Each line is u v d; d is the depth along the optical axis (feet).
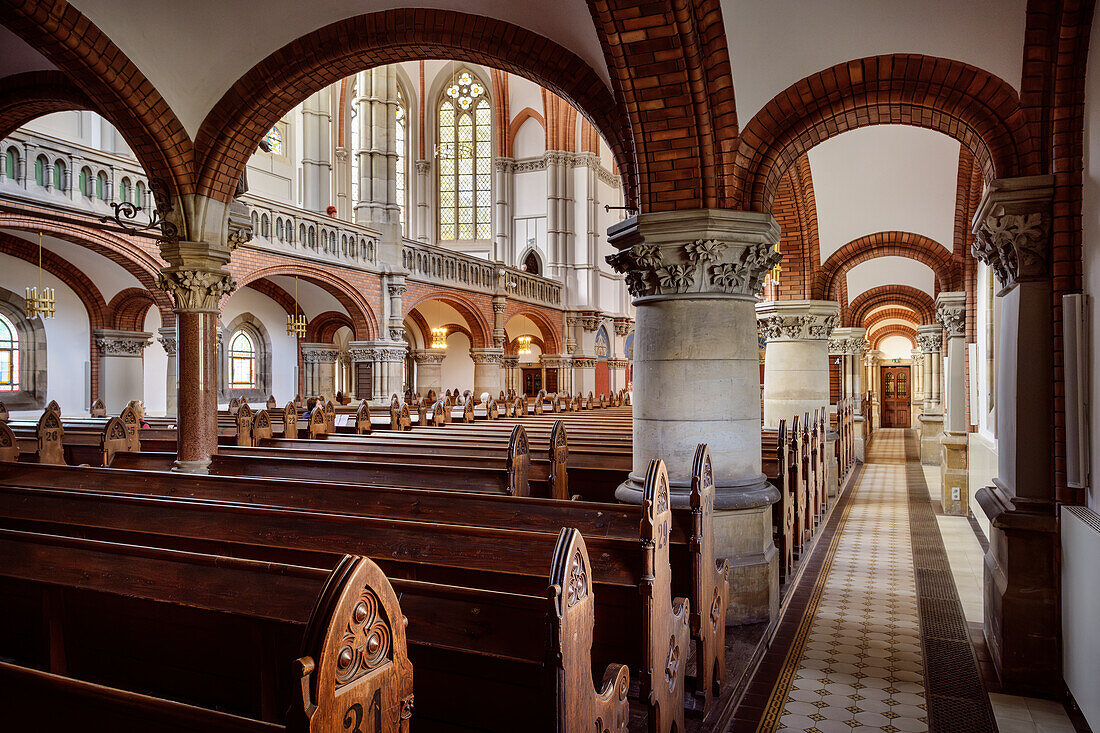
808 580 27.76
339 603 6.70
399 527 14.69
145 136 26.76
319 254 63.16
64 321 58.90
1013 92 18.51
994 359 32.09
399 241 73.10
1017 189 17.83
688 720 15.60
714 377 20.95
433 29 24.26
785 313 42.37
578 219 115.75
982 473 35.42
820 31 19.72
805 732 15.80
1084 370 16.52
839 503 45.44
